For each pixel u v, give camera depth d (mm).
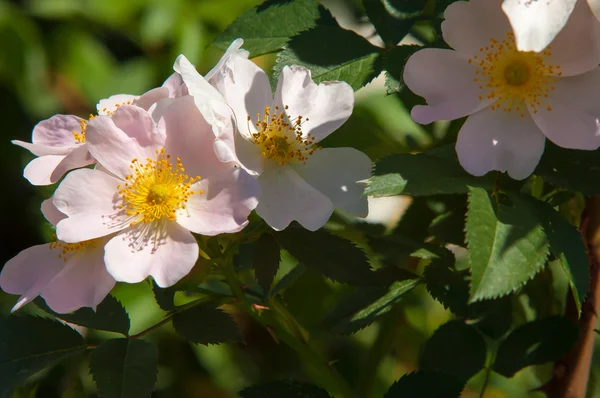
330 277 671
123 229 659
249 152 672
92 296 662
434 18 687
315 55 687
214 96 662
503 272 641
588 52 659
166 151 664
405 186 659
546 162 669
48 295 661
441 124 750
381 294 699
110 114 683
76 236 655
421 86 667
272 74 688
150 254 658
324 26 691
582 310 699
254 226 688
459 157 661
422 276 698
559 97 664
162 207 659
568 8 637
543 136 662
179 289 676
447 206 714
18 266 670
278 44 696
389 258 712
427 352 708
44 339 678
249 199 658
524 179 667
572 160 668
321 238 674
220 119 659
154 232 660
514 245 645
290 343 696
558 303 725
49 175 667
